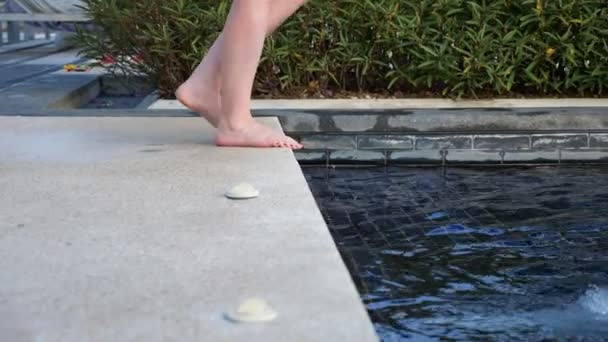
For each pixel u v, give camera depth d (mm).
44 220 2209
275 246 1953
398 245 3004
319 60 5277
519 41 5152
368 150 4562
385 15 5137
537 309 2359
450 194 3822
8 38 10664
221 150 3307
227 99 3383
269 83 5316
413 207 3574
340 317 1519
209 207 2340
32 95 5387
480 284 2578
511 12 5316
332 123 4535
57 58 8797
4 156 3174
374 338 1428
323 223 2158
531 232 3160
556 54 5238
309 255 1880
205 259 1858
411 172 4406
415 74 5281
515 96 5344
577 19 5129
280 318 1517
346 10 5219
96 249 1941
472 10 5152
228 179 2732
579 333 2178
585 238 3072
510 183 4062
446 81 5195
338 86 5477
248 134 3373
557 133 4566
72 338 1438
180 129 3891
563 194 3797
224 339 1428
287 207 2330
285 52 5180
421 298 2459
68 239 2027
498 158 4570
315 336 1437
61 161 3068
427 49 5047
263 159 3104
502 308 2371
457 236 3117
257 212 2279
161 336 1444
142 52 5402
